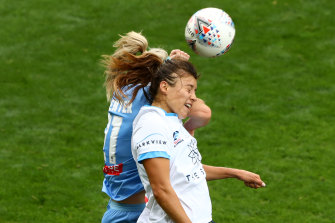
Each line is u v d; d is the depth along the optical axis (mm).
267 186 24734
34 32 41312
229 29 13609
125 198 12844
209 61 37562
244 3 44969
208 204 11008
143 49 12820
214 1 45406
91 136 29344
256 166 26312
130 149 12461
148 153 10211
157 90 11133
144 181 11023
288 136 29078
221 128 29891
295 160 26906
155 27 41719
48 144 28484
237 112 31562
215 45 13508
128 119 12391
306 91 33812
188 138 11117
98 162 26797
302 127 29969
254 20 42625
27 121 30766
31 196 23734
